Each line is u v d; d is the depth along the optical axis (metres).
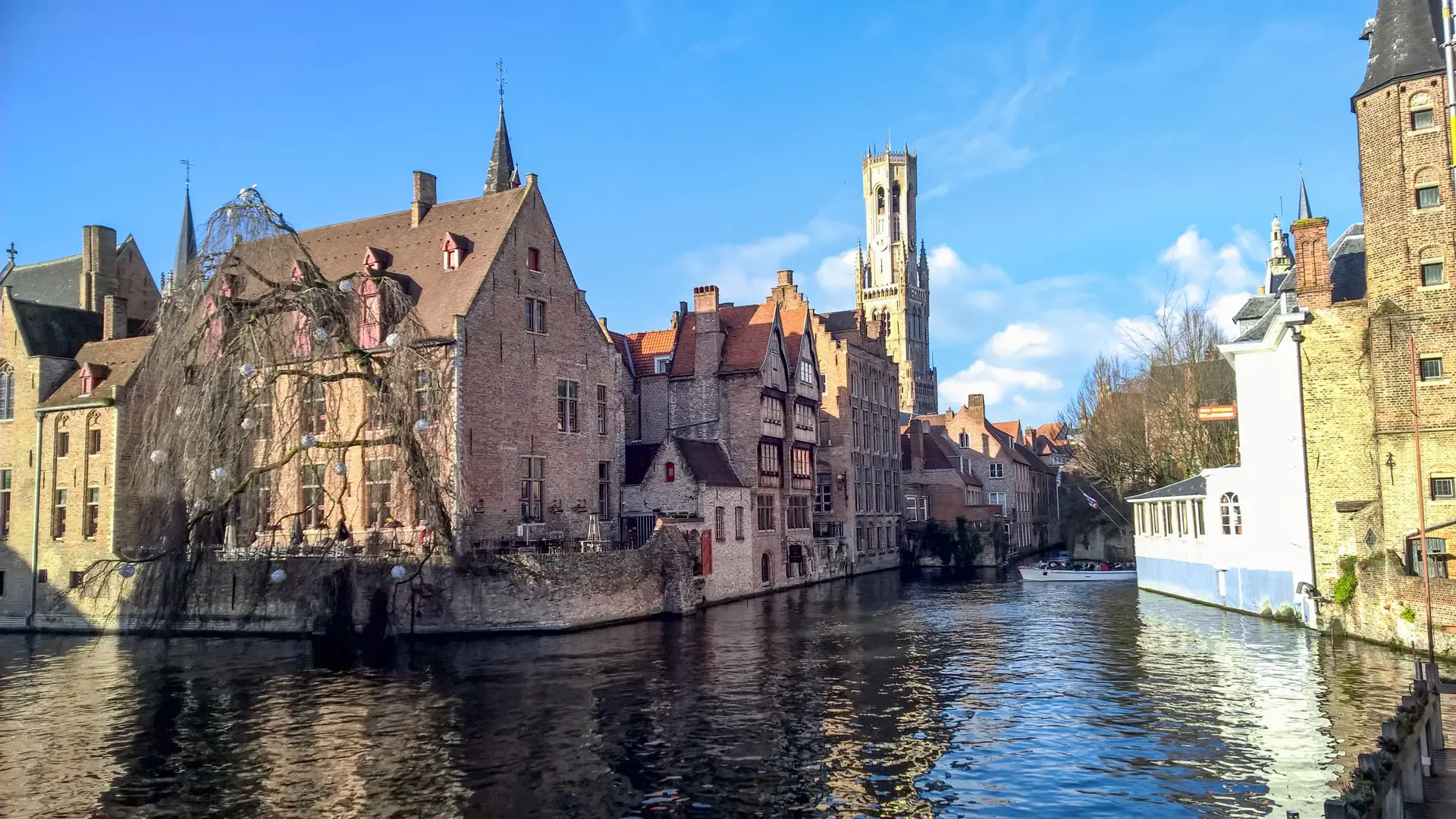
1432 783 13.34
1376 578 27.27
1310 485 30.78
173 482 28.55
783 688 23.50
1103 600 44.34
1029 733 18.91
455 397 36.31
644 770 16.81
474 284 38.44
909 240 152.50
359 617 34.69
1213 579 39.03
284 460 29.19
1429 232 28.45
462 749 18.30
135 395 31.16
